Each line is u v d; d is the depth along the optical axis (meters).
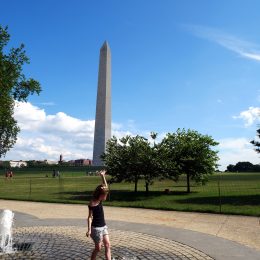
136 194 28.45
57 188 36.25
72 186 39.59
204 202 22.22
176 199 24.47
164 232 12.86
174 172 27.95
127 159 27.45
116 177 27.94
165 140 28.52
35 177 68.56
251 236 12.23
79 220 15.70
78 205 21.69
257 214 16.88
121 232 12.91
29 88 30.42
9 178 63.59
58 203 22.78
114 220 15.62
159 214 17.62
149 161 27.11
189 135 31.17
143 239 11.76
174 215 17.25
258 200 22.58
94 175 71.50
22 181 52.62
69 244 11.02
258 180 50.72
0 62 27.70
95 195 7.97
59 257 9.56
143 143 27.83
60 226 14.20
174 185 41.31
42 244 11.02
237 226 14.12
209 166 30.72
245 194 26.94
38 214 17.84
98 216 7.95
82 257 9.55
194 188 35.53
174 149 30.27
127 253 9.97
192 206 20.08
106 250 7.98
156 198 25.53
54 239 11.75
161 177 27.75
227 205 20.39
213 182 45.84
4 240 11.35
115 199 25.22
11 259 9.40
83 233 12.76
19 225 14.43
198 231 13.14
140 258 9.48
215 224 14.63
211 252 10.00
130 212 18.41
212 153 30.95
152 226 14.07
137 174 27.61
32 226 14.20
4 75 28.08
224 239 11.66
